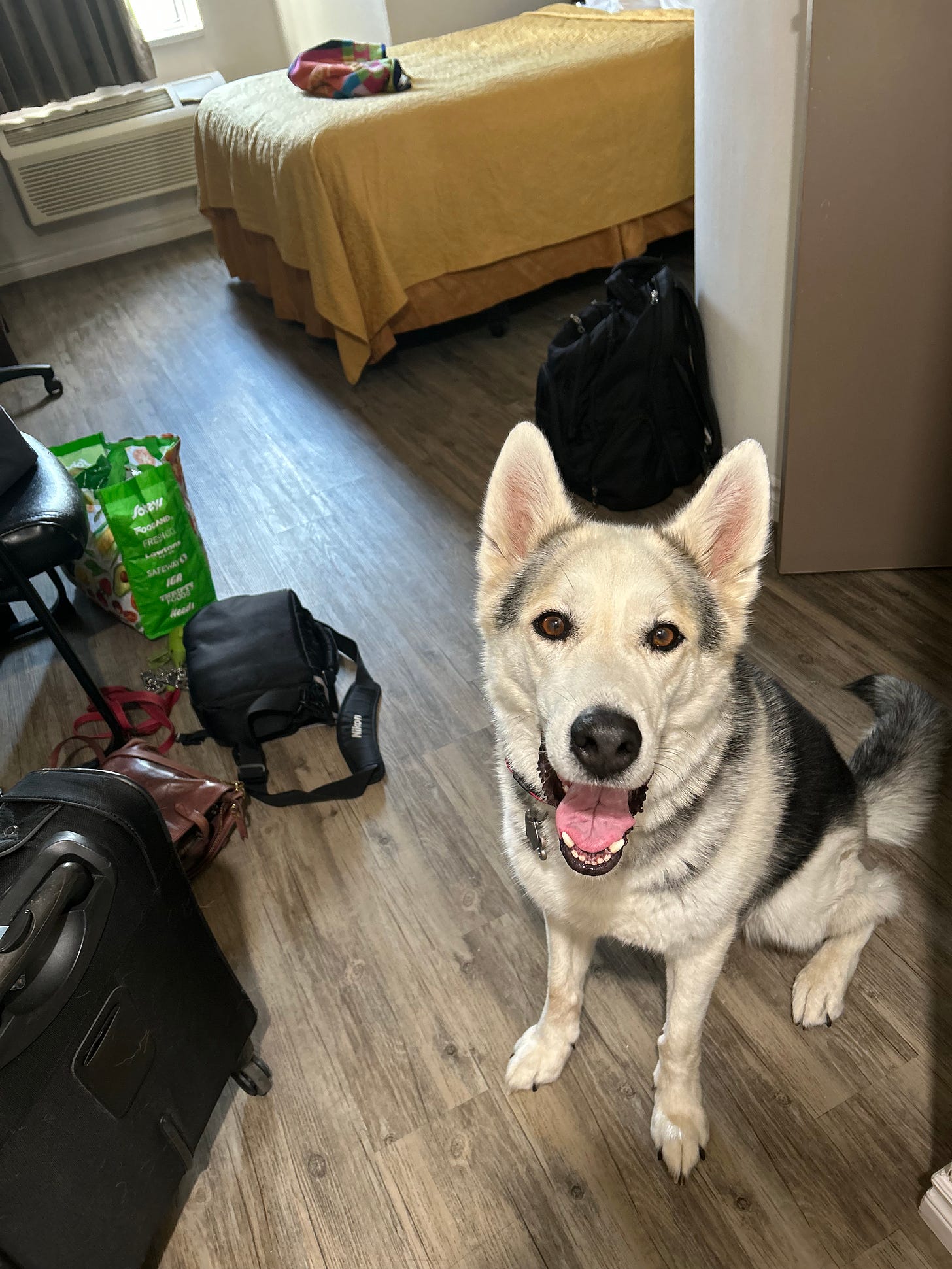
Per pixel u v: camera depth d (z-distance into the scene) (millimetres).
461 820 2207
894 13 1922
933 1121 1543
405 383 4270
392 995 1853
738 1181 1494
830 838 1569
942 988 1726
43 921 1074
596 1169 1537
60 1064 1150
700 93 2621
